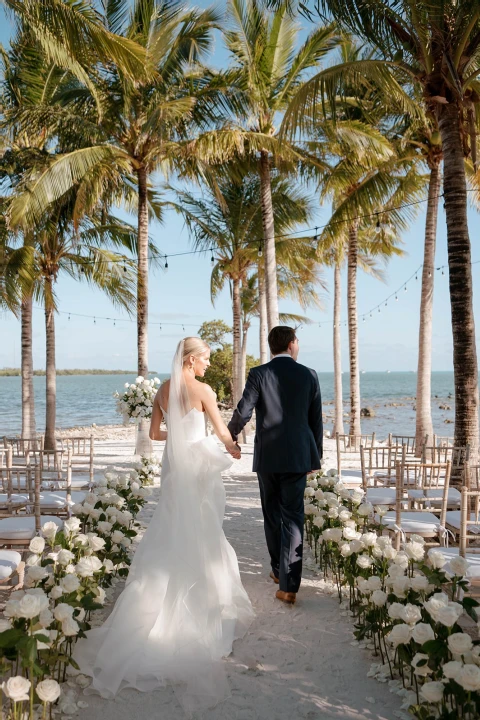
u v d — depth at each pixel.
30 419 13.39
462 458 6.42
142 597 3.13
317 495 4.87
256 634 3.38
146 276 12.41
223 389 29.59
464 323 6.75
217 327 31.08
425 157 12.10
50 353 13.85
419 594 2.85
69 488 5.03
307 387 3.96
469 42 6.66
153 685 2.77
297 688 2.76
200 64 12.23
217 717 2.51
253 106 11.61
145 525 6.11
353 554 3.62
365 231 18.62
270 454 3.88
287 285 21.19
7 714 2.33
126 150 12.18
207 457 3.44
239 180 13.11
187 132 12.02
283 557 3.85
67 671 2.84
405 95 8.12
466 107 6.95
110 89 11.50
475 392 6.72
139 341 12.41
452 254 6.86
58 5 7.03
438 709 2.30
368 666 2.98
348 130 11.09
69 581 2.75
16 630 2.26
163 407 3.71
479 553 3.76
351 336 14.80
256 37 11.23
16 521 4.11
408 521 4.37
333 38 11.52
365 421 34.06
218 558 3.43
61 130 11.41
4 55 11.98
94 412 40.66
